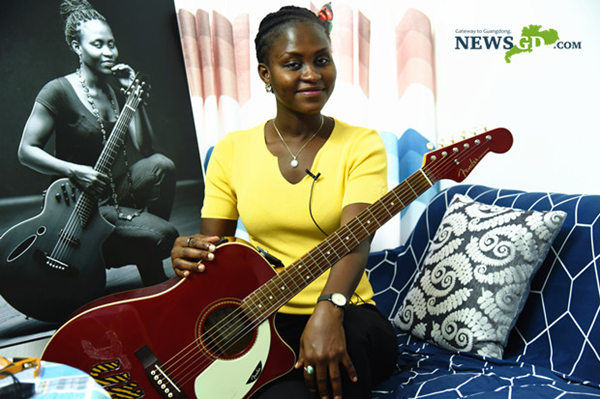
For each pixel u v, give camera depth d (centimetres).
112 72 189
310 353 107
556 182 222
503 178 224
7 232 168
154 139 197
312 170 136
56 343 109
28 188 172
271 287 122
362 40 215
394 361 132
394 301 193
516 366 144
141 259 192
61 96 179
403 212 220
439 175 129
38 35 177
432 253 174
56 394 85
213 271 121
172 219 199
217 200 151
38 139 175
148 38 199
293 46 128
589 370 133
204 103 212
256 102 218
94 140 184
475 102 225
